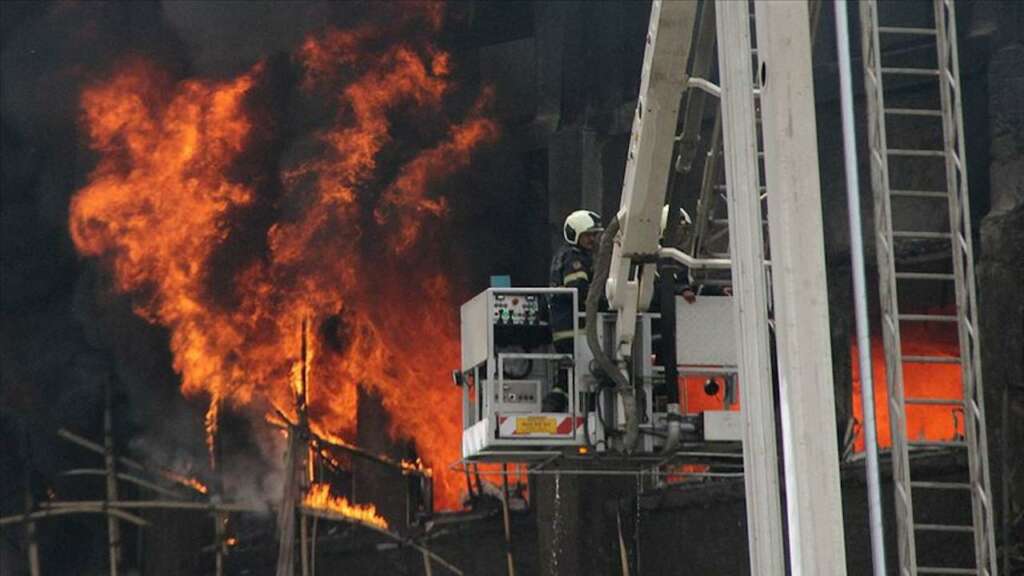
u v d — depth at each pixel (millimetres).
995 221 57625
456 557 73938
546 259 85562
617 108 79562
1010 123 63469
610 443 36375
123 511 87688
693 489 63438
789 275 26297
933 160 66312
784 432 26266
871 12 30234
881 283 29750
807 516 25703
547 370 37750
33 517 81312
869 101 30188
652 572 65500
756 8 27172
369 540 77750
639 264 35625
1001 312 56312
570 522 68250
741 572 60844
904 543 28750
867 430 26922
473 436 38094
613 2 80750
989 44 65688
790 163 26516
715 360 36812
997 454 54531
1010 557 51594
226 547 83250
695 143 35562
